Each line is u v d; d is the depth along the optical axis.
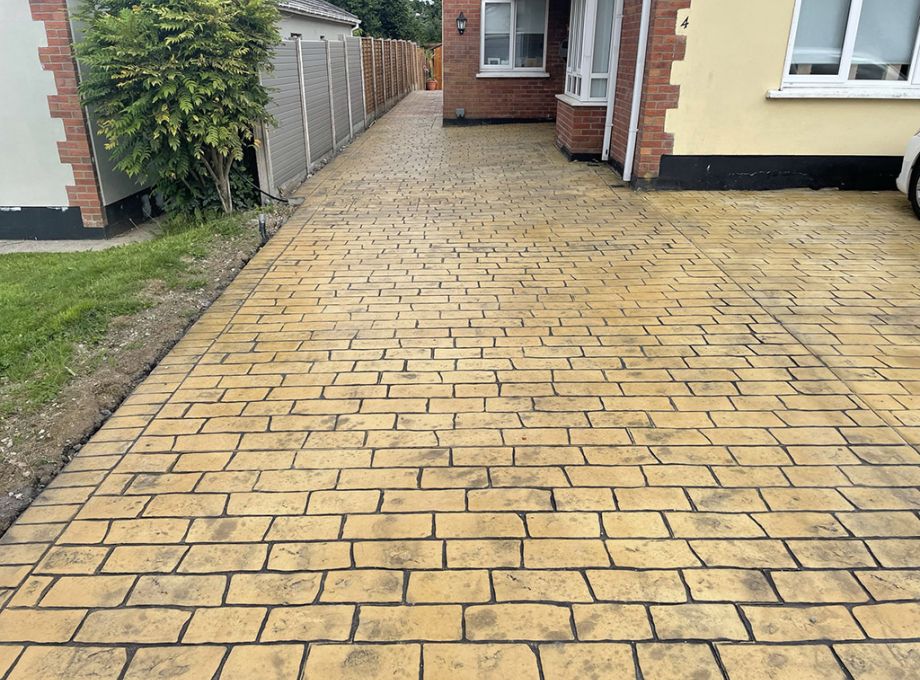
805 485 2.95
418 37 39.59
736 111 8.12
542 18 15.00
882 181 8.39
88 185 8.09
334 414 3.54
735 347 4.26
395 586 2.42
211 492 2.94
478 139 13.53
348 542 2.63
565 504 2.83
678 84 8.01
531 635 2.22
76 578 2.49
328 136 12.08
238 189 8.22
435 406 3.60
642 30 8.07
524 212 7.56
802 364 4.04
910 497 2.86
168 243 6.63
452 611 2.31
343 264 5.92
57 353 4.20
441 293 5.20
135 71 6.74
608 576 2.46
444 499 2.87
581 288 5.26
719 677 2.06
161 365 4.11
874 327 4.54
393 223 7.22
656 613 2.30
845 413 3.51
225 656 2.16
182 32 6.88
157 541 2.66
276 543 2.64
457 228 6.98
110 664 2.14
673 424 3.42
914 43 7.89
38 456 3.21
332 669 2.10
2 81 7.65
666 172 8.42
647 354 4.18
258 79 7.86
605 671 2.09
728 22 7.74
